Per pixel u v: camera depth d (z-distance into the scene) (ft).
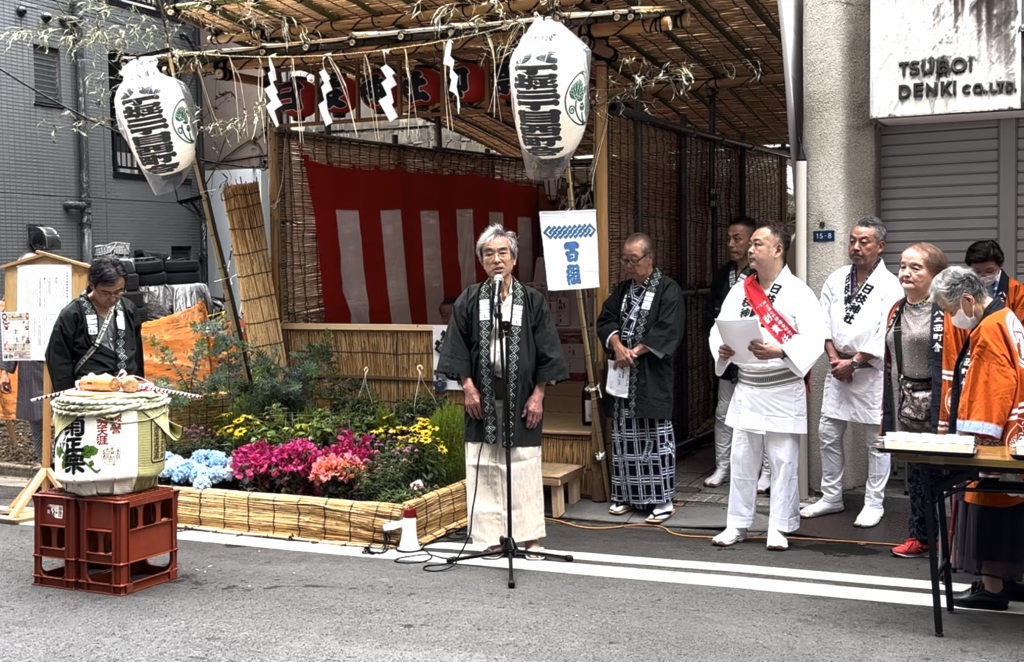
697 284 29.94
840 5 22.75
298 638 14.80
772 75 28.40
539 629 15.11
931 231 23.31
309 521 20.71
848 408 21.30
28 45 45.98
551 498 22.85
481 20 22.22
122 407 17.03
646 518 22.31
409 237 32.48
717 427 25.48
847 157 22.91
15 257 46.16
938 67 21.26
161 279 42.96
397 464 21.76
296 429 23.76
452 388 25.58
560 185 34.24
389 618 15.67
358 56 25.68
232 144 43.88
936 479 14.96
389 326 26.27
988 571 15.56
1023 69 20.57
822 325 19.34
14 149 45.85
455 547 20.10
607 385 22.54
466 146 40.63
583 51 20.43
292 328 27.53
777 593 16.92
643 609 16.05
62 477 17.13
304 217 28.68
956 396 15.76
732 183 32.94
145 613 16.07
